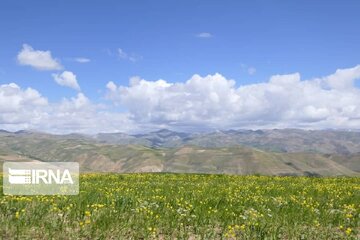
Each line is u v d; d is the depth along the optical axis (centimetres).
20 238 1236
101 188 2525
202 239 1318
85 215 1530
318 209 1900
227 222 1509
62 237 1267
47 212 1536
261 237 1323
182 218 1568
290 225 1518
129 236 1334
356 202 2175
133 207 1731
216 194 2350
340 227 1487
